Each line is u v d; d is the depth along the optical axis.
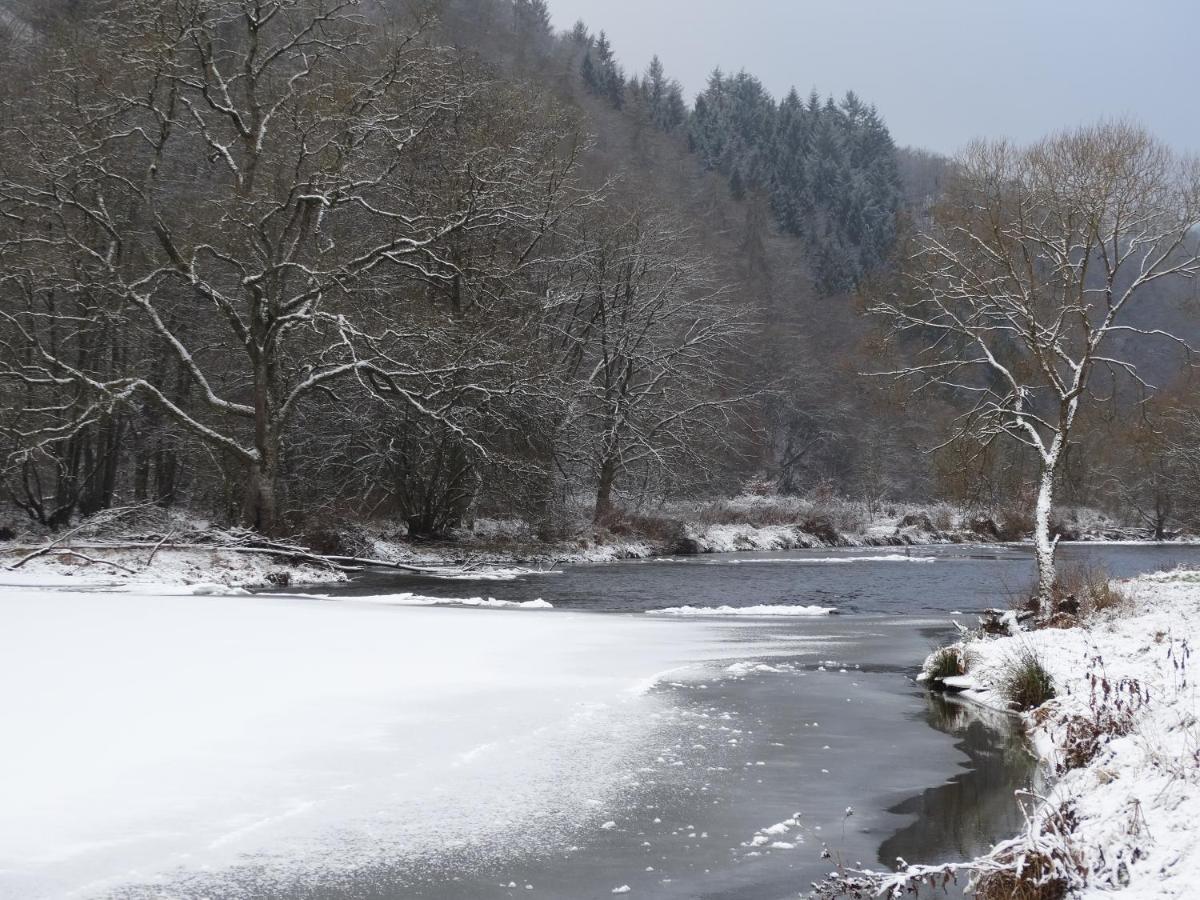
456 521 39.06
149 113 32.66
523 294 38.69
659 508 49.75
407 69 31.55
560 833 7.43
